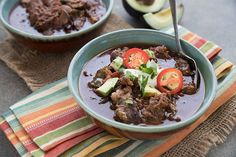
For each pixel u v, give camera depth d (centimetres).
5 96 57
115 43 55
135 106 45
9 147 51
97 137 48
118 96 46
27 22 64
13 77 61
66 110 52
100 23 60
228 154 51
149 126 43
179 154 50
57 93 54
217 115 54
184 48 54
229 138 53
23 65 61
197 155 50
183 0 78
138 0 71
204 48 60
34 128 49
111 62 52
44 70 60
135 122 45
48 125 49
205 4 77
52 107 52
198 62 52
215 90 47
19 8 67
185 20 72
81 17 64
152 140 50
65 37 58
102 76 50
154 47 55
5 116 51
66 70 61
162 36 55
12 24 64
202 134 52
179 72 49
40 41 58
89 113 44
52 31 62
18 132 49
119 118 45
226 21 73
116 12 75
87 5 65
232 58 64
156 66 49
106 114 46
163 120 45
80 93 49
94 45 53
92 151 48
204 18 73
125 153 49
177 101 48
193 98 48
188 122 43
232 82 57
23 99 53
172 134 46
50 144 47
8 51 63
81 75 51
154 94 46
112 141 48
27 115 51
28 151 47
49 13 62
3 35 69
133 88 48
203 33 70
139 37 55
